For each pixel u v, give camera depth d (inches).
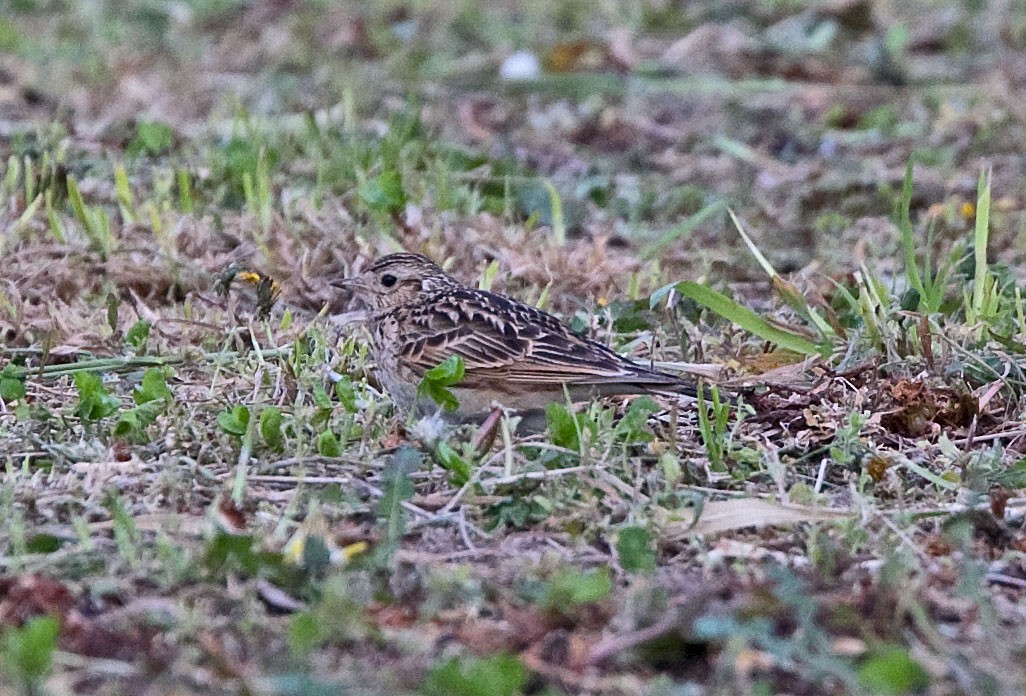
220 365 478.6
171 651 318.3
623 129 810.2
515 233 601.9
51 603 334.3
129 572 351.9
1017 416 467.5
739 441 439.2
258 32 977.5
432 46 962.7
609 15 1031.0
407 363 450.3
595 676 316.2
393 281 472.7
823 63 952.3
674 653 321.7
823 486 421.4
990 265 598.2
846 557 367.2
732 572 362.6
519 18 1032.2
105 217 573.0
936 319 513.0
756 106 866.1
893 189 715.4
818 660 310.8
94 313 520.4
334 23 987.9
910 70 940.6
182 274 555.5
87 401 439.8
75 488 391.9
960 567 361.1
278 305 546.0
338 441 426.9
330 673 311.9
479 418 450.6
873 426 451.5
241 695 299.1
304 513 389.7
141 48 944.9
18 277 545.3
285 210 604.7
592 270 574.2
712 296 494.0
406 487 387.5
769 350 509.0
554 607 335.0
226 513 382.6
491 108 851.4
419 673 309.1
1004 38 985.5
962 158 775.1
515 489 400.8
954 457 427.8
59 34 971.3
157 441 428.8
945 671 314.7
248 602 335.3
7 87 828.0
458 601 344.5
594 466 402.6
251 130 693.3
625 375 434.0
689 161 767.1
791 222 669.3
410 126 708.0
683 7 1048.8
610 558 371.6
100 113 796.0
